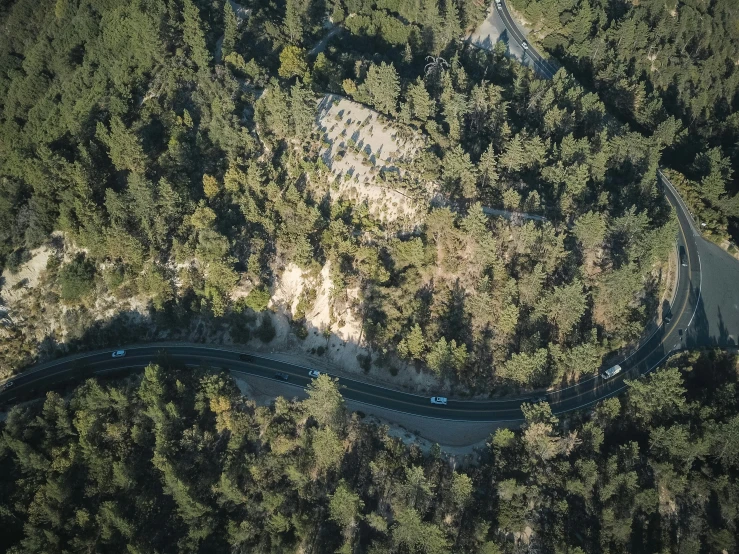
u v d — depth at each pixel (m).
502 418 137.50
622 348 144.62
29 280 151.00
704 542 119.75
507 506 116.00
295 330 149.38
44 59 192.00
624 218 141.62
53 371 147.38
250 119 160.62
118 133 142.88
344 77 178.62
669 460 123.50
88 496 117.31
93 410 124.31
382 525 111.50
